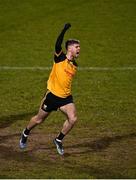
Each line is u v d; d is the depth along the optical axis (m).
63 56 32.69
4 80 53.09
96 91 50.03
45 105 32.94
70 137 37.56
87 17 75.44
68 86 32.62
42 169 31.23
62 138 33.56
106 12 77.19
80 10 77.81
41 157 33.41
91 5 79.56
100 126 40.34
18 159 32.97
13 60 60.16
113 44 66.38
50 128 39.69
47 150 34.78
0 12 77.38
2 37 68.62
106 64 59.16
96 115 43.06
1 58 60.84
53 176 30.08
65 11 77.44
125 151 34.94
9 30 71.00
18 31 70.62
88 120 41.69
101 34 69.69
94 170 31.23
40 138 37.25
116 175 30.44
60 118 42.03
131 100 47.50
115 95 48.91
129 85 52.06
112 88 51.03
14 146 35.50
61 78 32.31
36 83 52.28
